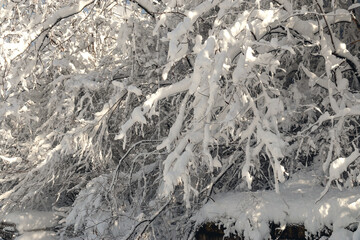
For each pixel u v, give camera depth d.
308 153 5.82
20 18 6.56
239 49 4.62
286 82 6.86
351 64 5.56
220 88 4.62
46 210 8.24
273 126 4.46
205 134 4.36
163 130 7.08
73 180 7.88
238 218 4.66
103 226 5.94
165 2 6.27
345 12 5.52
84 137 6.44
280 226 4.40
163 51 6.75
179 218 5.98
